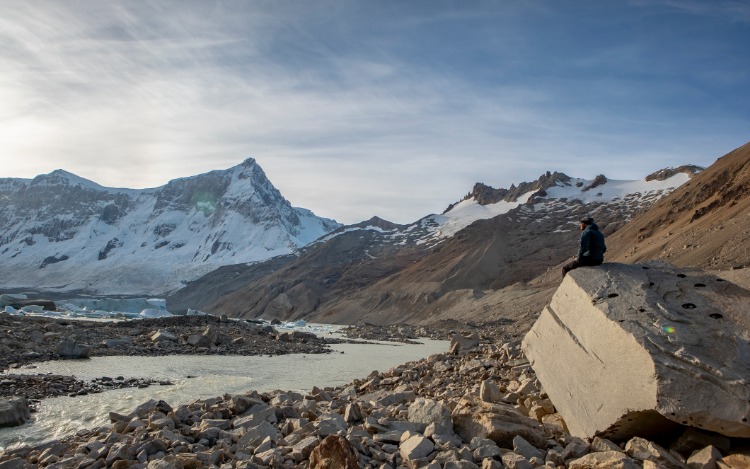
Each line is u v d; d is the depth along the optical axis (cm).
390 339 5216
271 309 13775
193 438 846
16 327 2831
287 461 686
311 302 13175
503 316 6575
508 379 1309
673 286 811
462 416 792
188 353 2783
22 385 1599
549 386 882
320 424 820
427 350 3741
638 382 650
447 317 7756
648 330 694
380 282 12575
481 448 668
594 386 735
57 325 3055
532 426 755
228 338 3338
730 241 4331
